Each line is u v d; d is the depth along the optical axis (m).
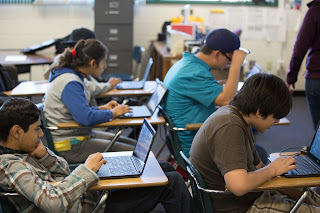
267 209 1.88
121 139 3.13
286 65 6.40
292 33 6.29
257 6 6.16
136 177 1.91
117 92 3.65
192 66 2.79
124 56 5.65
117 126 2.78
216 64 2.84
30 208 1.79
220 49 2.78
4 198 1.73
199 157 1.93
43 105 2.87
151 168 2.02
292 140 4.42
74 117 2.71
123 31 5.57
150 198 2.03
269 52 6.34
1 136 1.77
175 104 2.79
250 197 1.94
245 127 1.83
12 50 5.36
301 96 6.43
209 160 1.89
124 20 5.52
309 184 1.80
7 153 1.80
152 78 6.25
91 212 1.87
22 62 4.43
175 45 5.01
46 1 5.89
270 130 4.73
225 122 1.80
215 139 1.80
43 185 1.71
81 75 2.89
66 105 2.74
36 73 6.09
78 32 3.65
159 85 3.08
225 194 1.91
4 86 3.78
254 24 6.21
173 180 2.05
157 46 5.76
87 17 6.05
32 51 5.03
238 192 1.70
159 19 6.23
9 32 5.94
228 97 2.72
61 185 1.73
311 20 3.31
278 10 6.18
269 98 1.79
